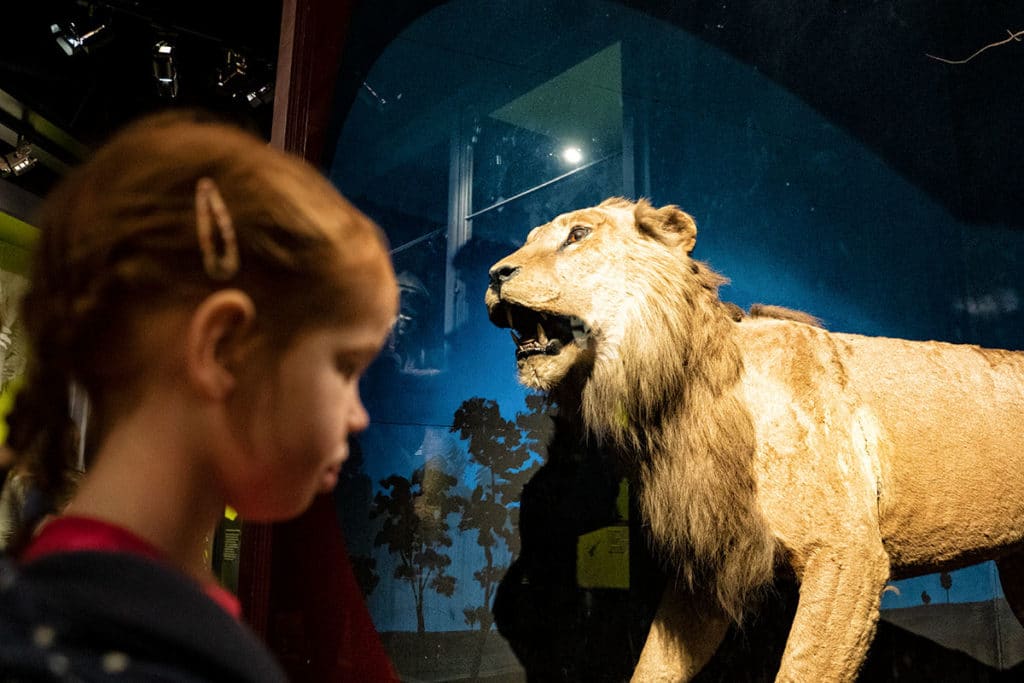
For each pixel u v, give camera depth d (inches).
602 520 53.1
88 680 9.2
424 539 52.3
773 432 43.4
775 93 63.7
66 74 80.2
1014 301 65.1
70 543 11.6
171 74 77.7
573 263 44.2
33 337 12.3
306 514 49.6
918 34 67.4
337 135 54.4
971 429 47.2
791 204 61.9
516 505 53.7
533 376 44.1
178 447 12.3
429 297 55.6
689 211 59.4
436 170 57.4
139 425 12.3
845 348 48.0
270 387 12.4
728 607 43.4
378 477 52.2
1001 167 66.0
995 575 59.8
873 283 62.9
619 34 62.0
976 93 66.7
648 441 44.1
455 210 57.4
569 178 60.4
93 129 82.3
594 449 53.6
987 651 58.3
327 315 12.7
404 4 57.1
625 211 47.5
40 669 9.1
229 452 12.5
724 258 59.1
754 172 61.7
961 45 67.5
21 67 77.7
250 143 13.0
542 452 54.5
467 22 59.3
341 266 12.6
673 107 61.5
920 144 66.1
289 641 47.9
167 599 10.2
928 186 65.7
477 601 52.1
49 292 12.0
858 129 65.0
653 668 45.8
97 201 11.8
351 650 49.2
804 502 42.1
